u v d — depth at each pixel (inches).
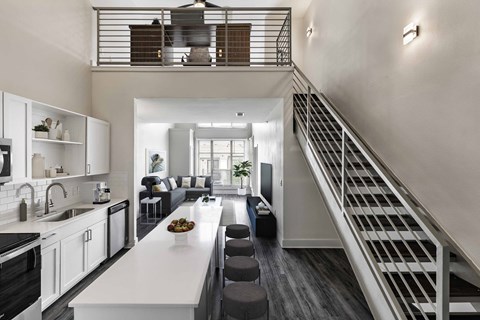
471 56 70.8
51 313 101.1
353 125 143.4
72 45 151.6
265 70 174.6
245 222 249.0
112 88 173.2
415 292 69.0
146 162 318.0
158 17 265.9
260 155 328.5
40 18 125.1
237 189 447.2
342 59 159.0
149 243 89.0
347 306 109.0
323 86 194.7
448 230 79.7
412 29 92.7
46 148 132.0
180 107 203.2
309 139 137.7
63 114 139.2
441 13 81.0
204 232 101.3
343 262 153.9
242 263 95.4
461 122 74.4
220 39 183.0
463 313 72.7
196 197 373.7
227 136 454.0
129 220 174.2
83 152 144.3
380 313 71.5
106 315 55.0
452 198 78.0
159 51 174.2
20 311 80.6
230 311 72.2
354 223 85.9
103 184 160.9
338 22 165.3
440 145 82.3
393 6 107.0
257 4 240.8
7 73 106.5
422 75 90.0
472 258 71.7
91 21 173.5
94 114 172.7
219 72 174.2
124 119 173.3
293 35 255.3
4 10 104.7
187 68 173.0
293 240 177.3
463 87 73.4
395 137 106.1
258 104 192.5
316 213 177.8
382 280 68.6
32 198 117.8
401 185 100.7
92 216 133.0
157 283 61.8
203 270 68.7
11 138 93.4
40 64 125.6
